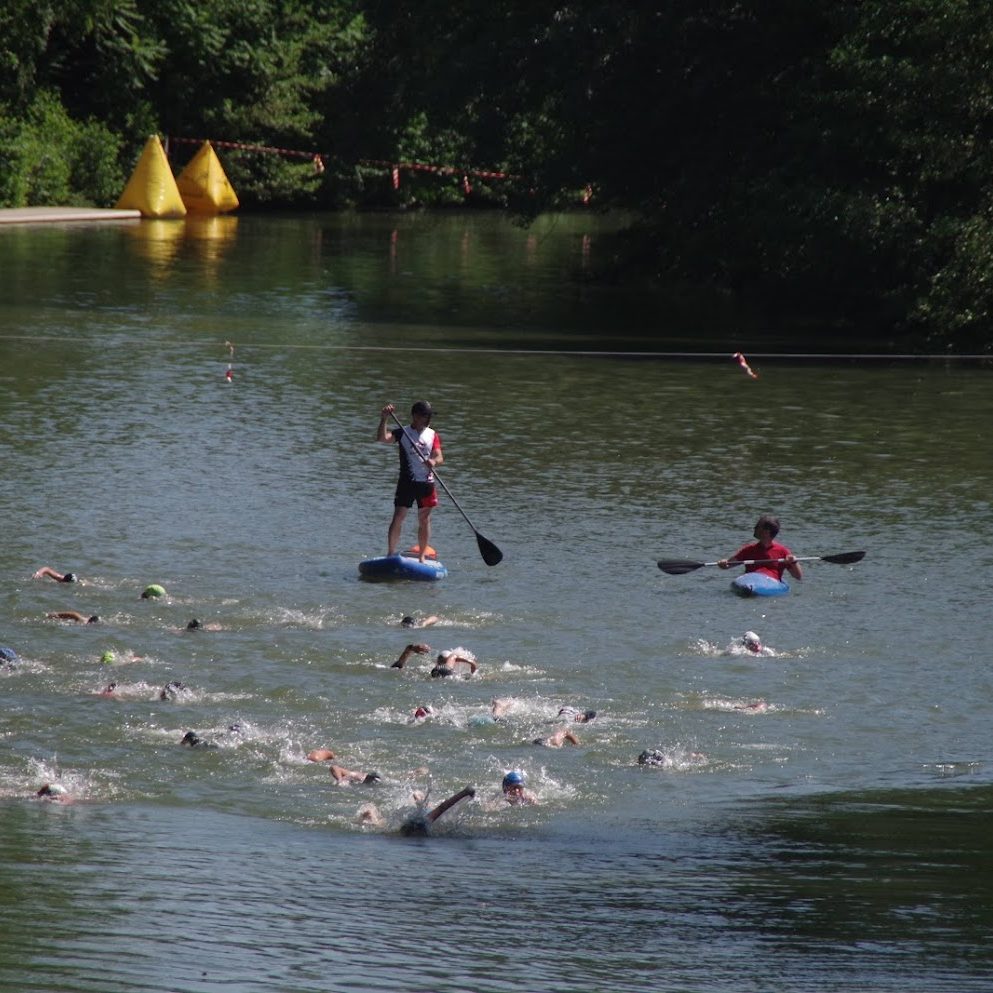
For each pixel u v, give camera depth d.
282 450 64.00
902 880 24.83
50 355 85.00
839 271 103.62
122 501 54.78
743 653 40.66
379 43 147.38
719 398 78.31
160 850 26.14
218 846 26.66
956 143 96.44
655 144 116.12
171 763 32.22
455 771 32.22
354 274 135.62
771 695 37.69
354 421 70.31
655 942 21.09
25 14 177.62
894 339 103.31
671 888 24.16
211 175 198.50
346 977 19.20
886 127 98.50
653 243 137.38
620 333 104.31
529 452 64.62
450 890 23.86
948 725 35.75
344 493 57.41
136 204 187.88
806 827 28.50
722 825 28.72
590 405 75.69
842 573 48.41
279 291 120.00
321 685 37.62
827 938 21.33
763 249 108.69
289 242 164.38
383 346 93.50
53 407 70.69
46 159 182.00
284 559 48.78
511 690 37.62
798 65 112.25
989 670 39.66
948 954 20.66
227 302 111.75
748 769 32.62
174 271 130.00
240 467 60.78
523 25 124.12
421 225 198.50
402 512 48.88
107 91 194.50
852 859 26.19
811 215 98.94
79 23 182.50
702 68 112.25
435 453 48.84
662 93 113.38
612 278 137.62
